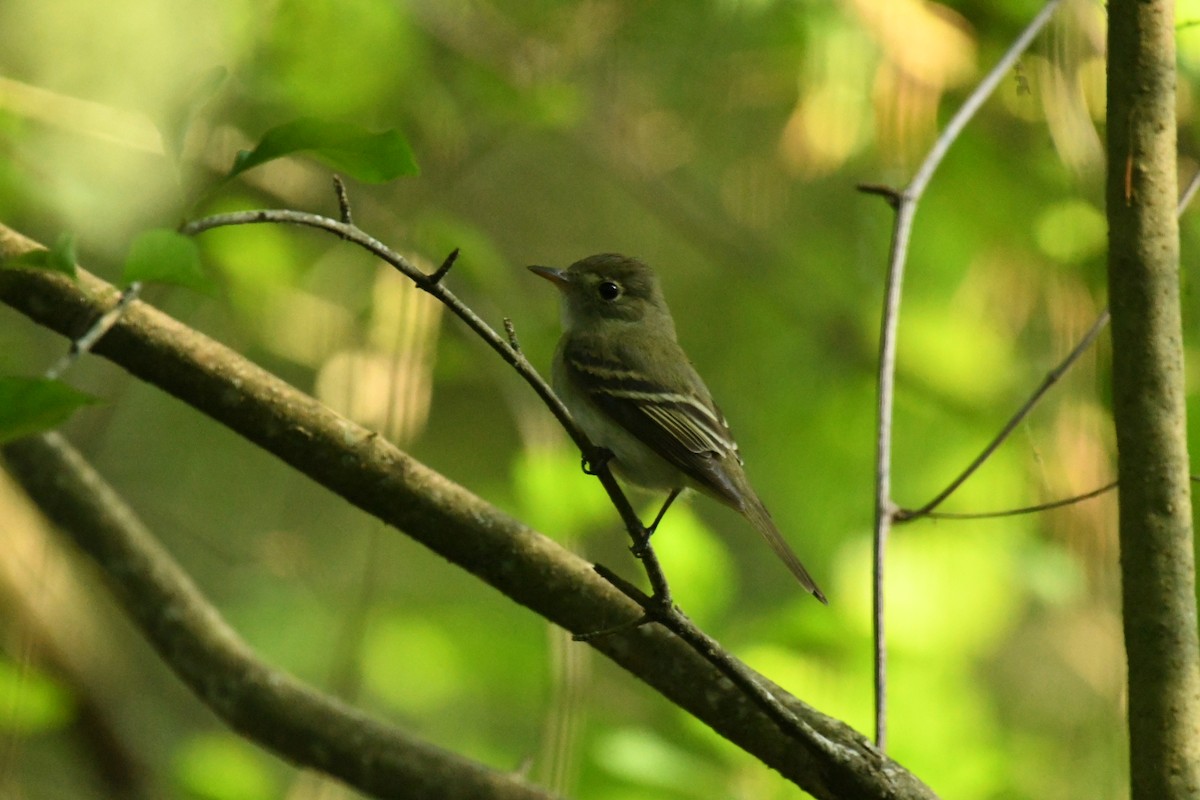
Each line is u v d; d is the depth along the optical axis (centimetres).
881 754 635
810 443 1369
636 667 668
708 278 1510
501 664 1155
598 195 1548
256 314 1203
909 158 1134
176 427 1389
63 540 988
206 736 1198
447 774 816
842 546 1248
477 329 548
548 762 913
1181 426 604
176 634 863
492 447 1395
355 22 1124
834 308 1412
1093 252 1147
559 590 668
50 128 1031
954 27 1133
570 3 1263
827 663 1027
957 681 1133
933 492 1300
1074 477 1077
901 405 1348
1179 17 1060
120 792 1023
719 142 1355
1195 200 1119
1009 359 1329
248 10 1081
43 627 984
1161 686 596
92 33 1023
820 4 1106
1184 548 601
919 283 1362
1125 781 1103
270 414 651
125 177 1052
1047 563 1198
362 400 1055
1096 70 1074
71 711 980
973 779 1012
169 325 649
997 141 1243
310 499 1405
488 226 1505
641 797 926
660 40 1270
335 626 1309
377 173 521
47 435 885
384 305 1096
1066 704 1293
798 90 1197
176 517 1332
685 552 1014
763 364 1432
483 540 664
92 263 1082
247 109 1163
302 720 838
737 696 657
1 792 901
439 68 1232
